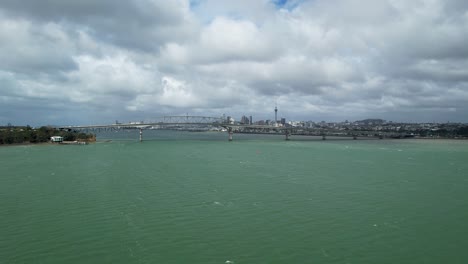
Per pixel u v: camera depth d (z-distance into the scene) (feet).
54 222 146.72
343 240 127.75
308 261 111.34
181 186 217.97
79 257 114.32
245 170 288.71
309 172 277.64
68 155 424.46
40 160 365.20
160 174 265.54
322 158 394.11
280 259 112.68
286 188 212.02
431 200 182.60
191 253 116.98
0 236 131.34
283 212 160.86
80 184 224.33
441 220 149.48
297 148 576.61
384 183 228.22
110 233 134.31
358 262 110.63
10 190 205.98
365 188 212.23
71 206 170.40
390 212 160.97
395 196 191.31
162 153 455.22
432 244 124.26
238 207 168.76
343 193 198.49
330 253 116.98
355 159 382.63
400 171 283.18
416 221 148.36
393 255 115.65
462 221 148.15
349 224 144.46
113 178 246.88
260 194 195.72
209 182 231.71
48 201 180.14
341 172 277.85
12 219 150.51
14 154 442.91
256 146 631.56
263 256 114.83
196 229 138.51
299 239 128.67
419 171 283.18
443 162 350.84
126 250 119.24
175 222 146.61
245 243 125.08
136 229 138.51
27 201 179.93
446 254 116.57
